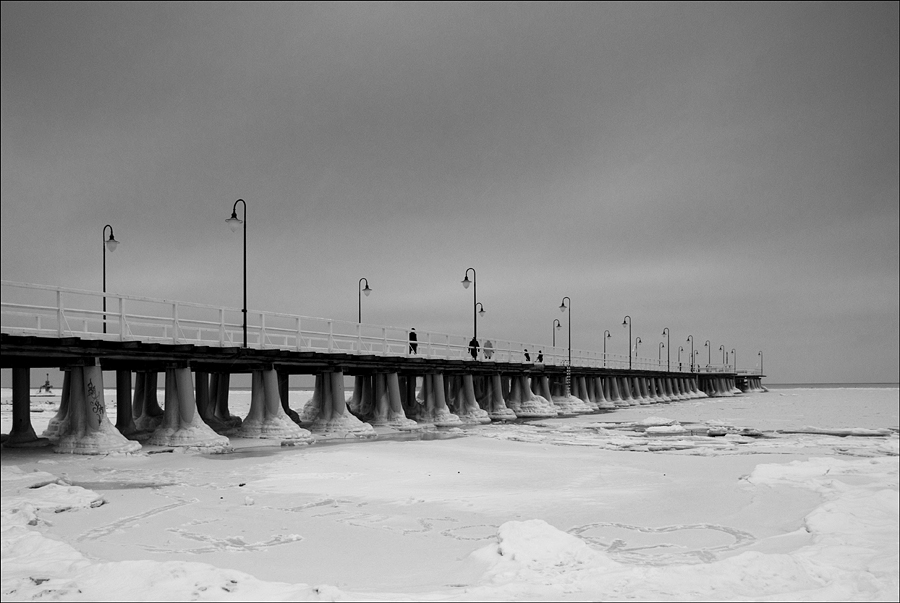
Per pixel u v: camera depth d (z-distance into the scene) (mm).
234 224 27531
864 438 31281
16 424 24156
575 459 23000
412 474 19312
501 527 10781
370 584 9125
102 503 14742
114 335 22688
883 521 12594
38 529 12156
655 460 22797
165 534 12156
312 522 13195
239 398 93875
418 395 60906
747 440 29797
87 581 8438
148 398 31328
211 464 20906
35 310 20688
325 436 30781
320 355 31375
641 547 11391
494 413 48469
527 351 56625
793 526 12797
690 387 101688
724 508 14414
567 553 9859
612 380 72750
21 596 7844
